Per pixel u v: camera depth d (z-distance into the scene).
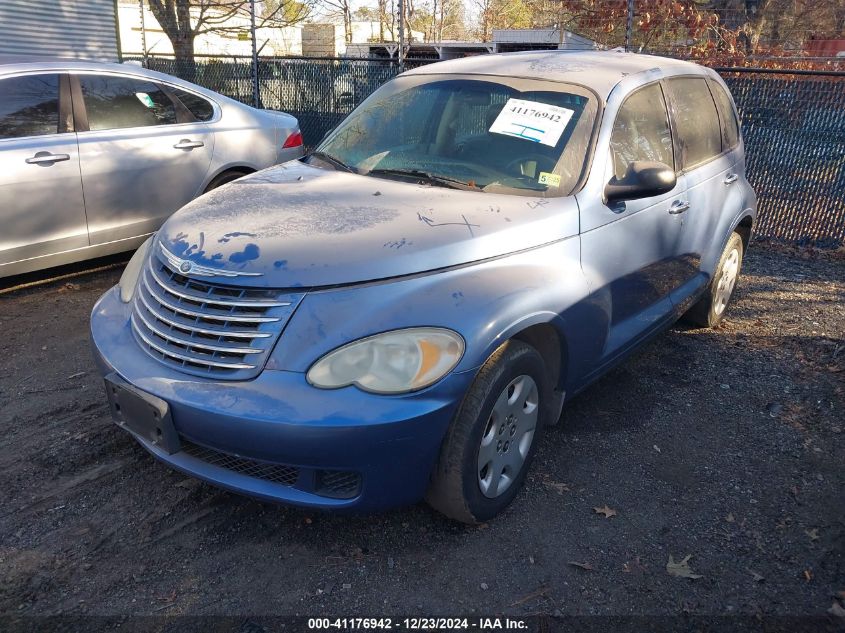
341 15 23.31
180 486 3.13
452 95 3.85
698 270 4.57
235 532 2.86
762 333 5.17
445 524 2.95
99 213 5.41
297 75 9.84
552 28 9.88
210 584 2.58
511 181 3.36
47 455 3.32
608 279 3.37
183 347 2.69
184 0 13.80
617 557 2.80
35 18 14.23
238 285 2.61
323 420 2.38
